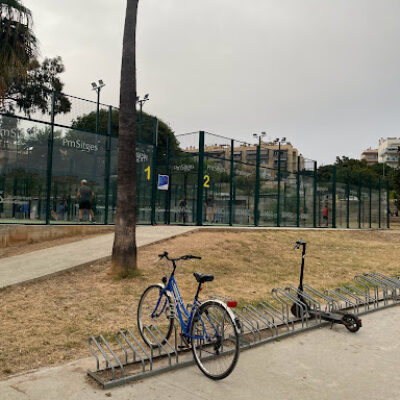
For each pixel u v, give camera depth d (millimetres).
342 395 3529
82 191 13578
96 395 3346
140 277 7961
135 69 8250
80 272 8266
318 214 25219
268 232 16078
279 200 21453
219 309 3875
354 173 29219
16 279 7441
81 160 13523
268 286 8367
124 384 3588
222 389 3576
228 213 17938
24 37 11977
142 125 17703
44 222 12711
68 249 10445
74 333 5027
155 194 16281
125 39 8164
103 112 14102
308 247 14273
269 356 4496
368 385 3756
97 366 3777
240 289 7867
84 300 6492
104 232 13633
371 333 5559
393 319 6430
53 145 12828
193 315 4105
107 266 8758
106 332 5090
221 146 17656
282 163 21844
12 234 11484
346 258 12906
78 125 13438
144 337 4676
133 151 8180
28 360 4164
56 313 5797
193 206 16594
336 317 5680
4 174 12023
